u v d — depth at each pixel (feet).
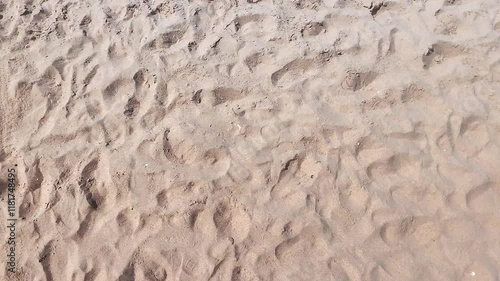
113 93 9.23
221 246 8.01
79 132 8.90
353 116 8.82
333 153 8.56
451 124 8.64
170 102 9.08
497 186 8.15
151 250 8.02
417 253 7.82
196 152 8.68
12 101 9.23
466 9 9.77
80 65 9.48
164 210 8.27
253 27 9.78
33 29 9.86
